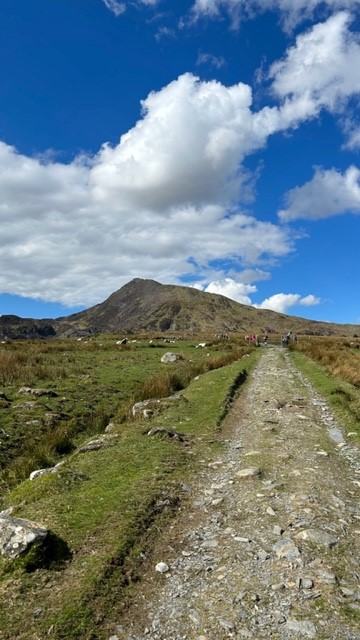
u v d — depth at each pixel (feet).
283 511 33.04
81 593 23.18
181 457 44.83
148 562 26.86
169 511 33.19
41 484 37.11
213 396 73.77
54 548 26.63
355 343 217.56
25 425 60.08
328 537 28.86
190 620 21.84
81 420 65.05
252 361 135.54
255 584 24.35
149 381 88.69
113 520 30.55
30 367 101.81
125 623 21.79
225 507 34.35
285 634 20.53
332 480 39.73
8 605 22.21
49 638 20.30
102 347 176.55
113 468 41.09
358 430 55.57
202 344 199.82
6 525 27.02
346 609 22.15
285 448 48.96
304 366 121.80
